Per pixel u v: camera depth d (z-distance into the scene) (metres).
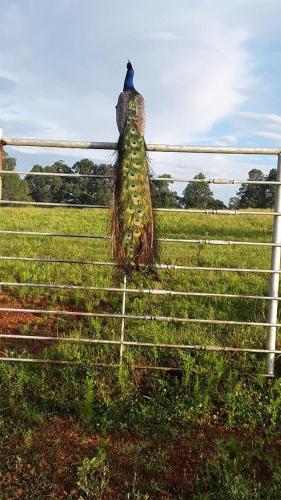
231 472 3.41
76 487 3.28
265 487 3.27
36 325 6.27
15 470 3.41
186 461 3.61
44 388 4.39
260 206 31.34
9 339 5.65
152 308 6.85
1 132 4.52
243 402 4.27
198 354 4.94
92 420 4.05
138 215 4.18
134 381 4.57
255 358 4.93
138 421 4.05
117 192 4.21
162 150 4.47
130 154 4.21
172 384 4.60
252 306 7.14
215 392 4.42
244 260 11.13
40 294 7.86
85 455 3.62
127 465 3.54
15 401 4.25
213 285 8.52
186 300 7.28
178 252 11.91
